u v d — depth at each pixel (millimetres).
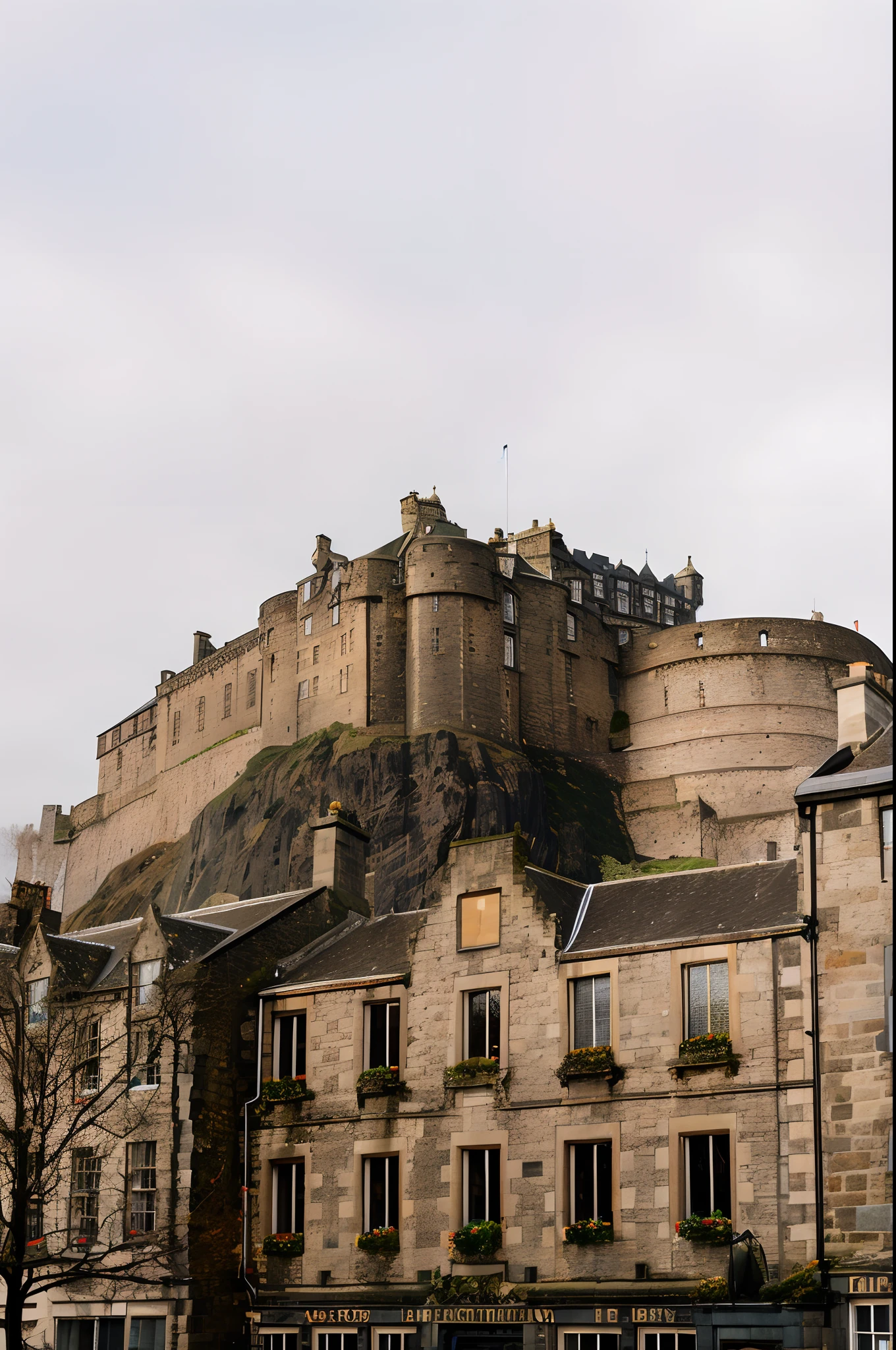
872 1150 28891
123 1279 34188
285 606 143000
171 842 153000
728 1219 30266
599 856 127562
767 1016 31141
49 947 41656
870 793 30672
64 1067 36469
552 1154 32812
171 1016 37594
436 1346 32719
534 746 134250
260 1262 36406
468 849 36156
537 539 157000
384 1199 35219
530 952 34438
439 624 130875
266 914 43312
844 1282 28094
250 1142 37500
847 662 139125
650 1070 32125
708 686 138250
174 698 159000
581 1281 31609
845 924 30359
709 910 33812
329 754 130875
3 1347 33562
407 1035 35719
